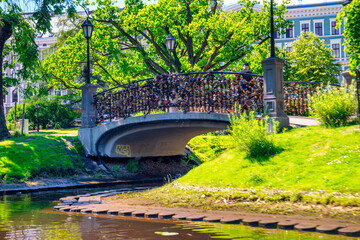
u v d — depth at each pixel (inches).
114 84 1209.4
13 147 622.5
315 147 354.9
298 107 539.5
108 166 673.0
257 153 373.4
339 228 209.8
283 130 416.8
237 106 487.5
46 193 474.0
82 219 265.9
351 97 400.2
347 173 290.4
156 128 598.5
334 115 396.8
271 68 438.0
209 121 532.1
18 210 319.6
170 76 571.8
